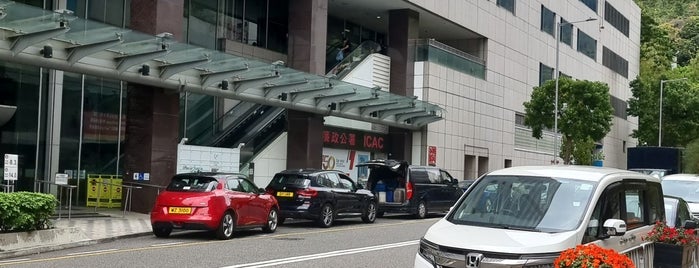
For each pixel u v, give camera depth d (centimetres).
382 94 2923
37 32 1661
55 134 2294
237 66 2208
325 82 2584
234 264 1198
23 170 2212
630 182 825
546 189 771
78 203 2348
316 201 1973
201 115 2808
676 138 6378
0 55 1648
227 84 2298
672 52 9362
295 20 2956
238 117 2948
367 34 4038
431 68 3578
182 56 2031
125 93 2541
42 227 1400
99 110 2452
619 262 600
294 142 2870
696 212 1600
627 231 788
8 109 1989
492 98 4256
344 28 3809
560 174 791
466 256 661
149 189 2148
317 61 2964
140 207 2155
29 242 1331
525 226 724
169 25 2236
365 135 3369
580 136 4103
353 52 3366
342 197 2084
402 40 3581
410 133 3572
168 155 2211
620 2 6819
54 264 1159
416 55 3603
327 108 2814
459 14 3888
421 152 3556
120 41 1811
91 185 2298
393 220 2416
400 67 3584
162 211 1584
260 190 1781
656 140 6444
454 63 3838
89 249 1393
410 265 1256
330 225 2038
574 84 4125
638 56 7469
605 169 841
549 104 4194
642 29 8931
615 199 779
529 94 4778
